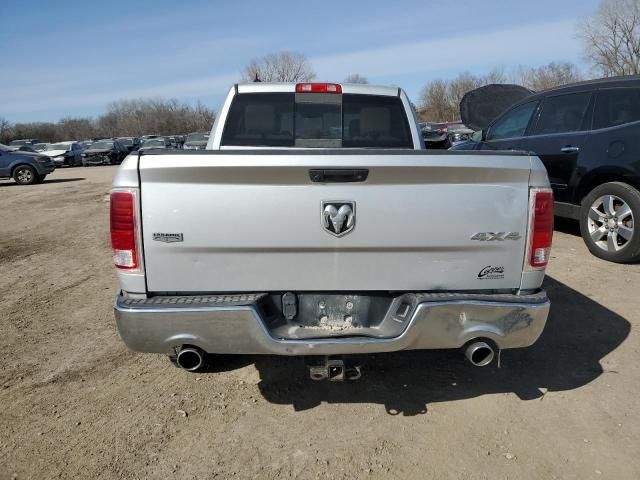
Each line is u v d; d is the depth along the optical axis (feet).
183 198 8.09
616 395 10.14
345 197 8.20
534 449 8.61
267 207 8.16
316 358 8.90
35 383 10.89
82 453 8.63
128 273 8.31
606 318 13.60
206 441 8.91
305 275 8.47
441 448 8.66
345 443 8.82
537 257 8.62
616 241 17.93
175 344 8.29
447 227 8.38
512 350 12.08
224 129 13.14
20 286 17.40
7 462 8.43
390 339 8.29
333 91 13.26
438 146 26.50
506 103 28.66
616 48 144.46
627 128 17.51
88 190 48.24
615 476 7.95
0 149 58.70
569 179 19.45
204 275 8.38
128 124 246.68
